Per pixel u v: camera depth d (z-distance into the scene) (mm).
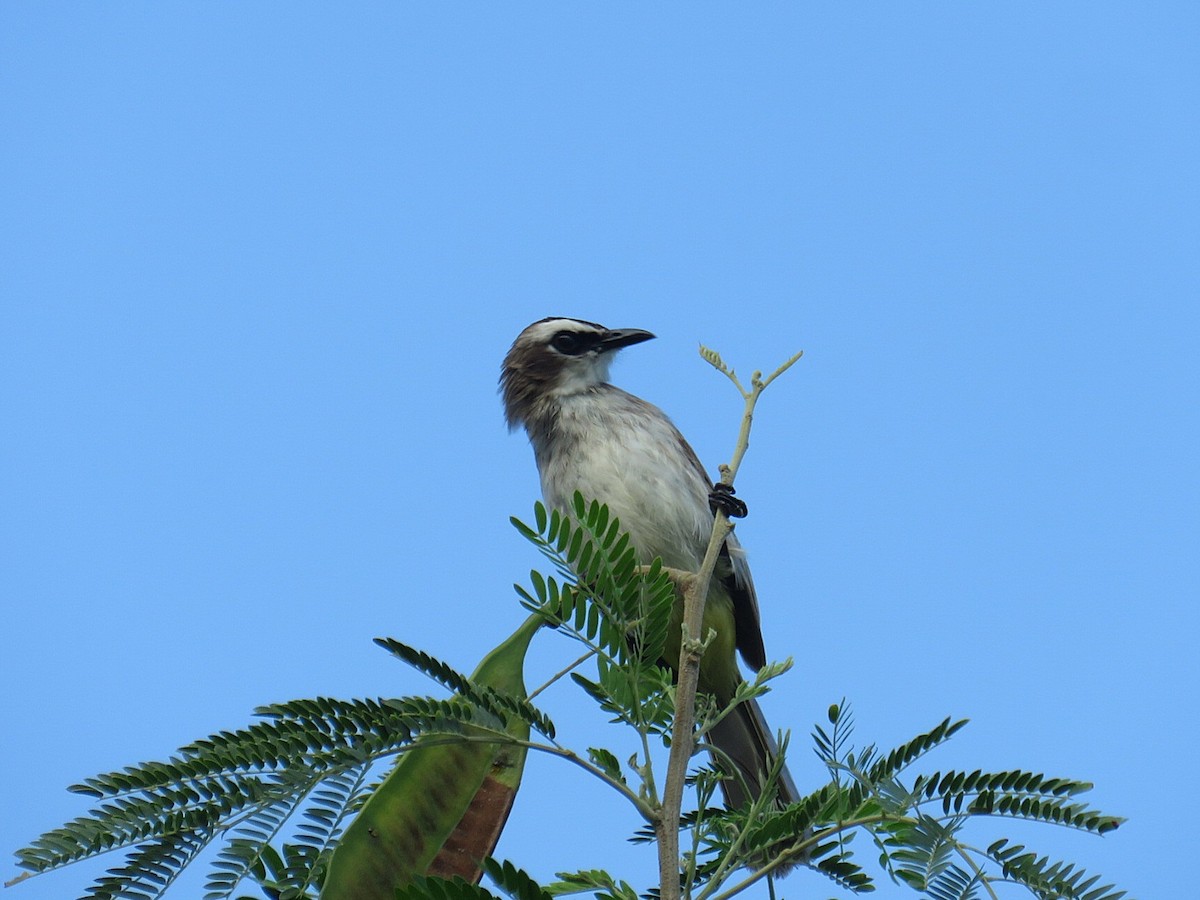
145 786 4930
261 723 5203
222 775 5023
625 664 6699
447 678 5699
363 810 6113
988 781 5656
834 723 6492
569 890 6848
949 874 5238
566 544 6645
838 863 6738
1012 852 5418
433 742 5531
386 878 5984
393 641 5641
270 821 5027
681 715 6281
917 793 5723
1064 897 5281
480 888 5125
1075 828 5480
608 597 6660
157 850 4879
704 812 7285
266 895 5051
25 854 4672
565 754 5816
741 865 6484
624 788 5891
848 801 6324
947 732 6066
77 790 4855
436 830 6172
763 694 6918
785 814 6469
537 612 6656
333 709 5297
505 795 6328
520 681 6789
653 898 6820
